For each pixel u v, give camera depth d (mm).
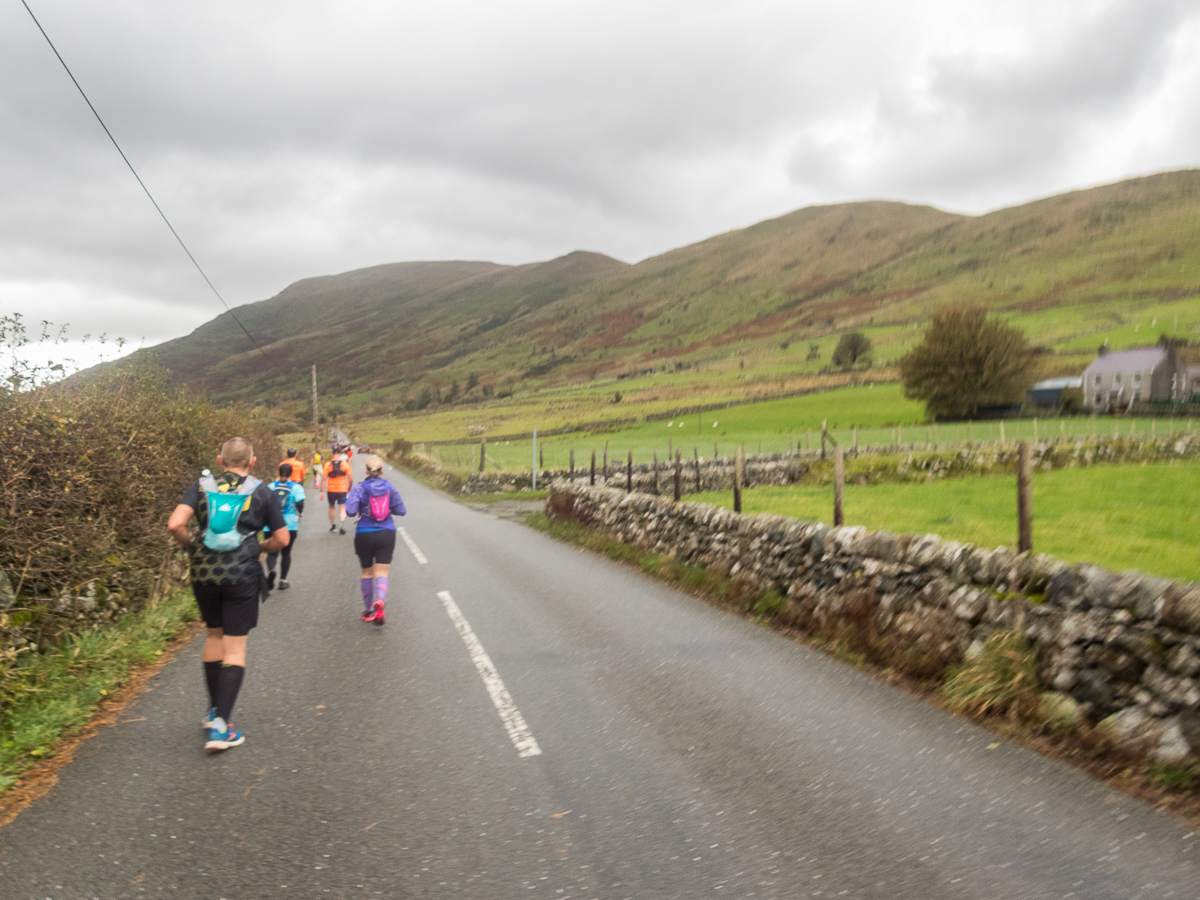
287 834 3643
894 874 3252
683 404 109438
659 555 11734
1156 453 24188
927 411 78062
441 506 23812
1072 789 4070
